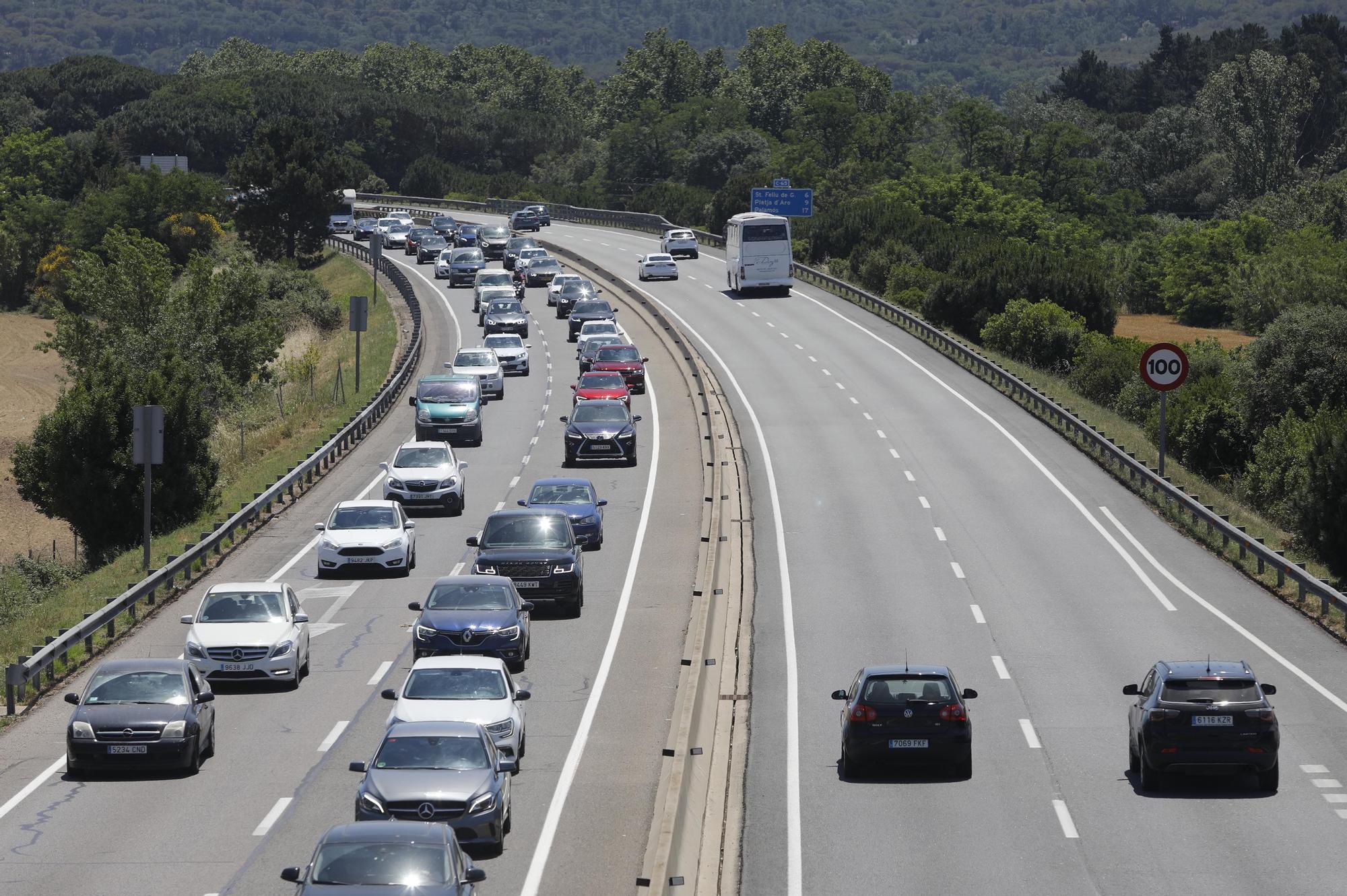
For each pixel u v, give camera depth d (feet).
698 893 219.41
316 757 298.15
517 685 330.13
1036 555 498.69
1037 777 285.64
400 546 466.29
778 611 431.84
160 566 477.77
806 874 232.12
